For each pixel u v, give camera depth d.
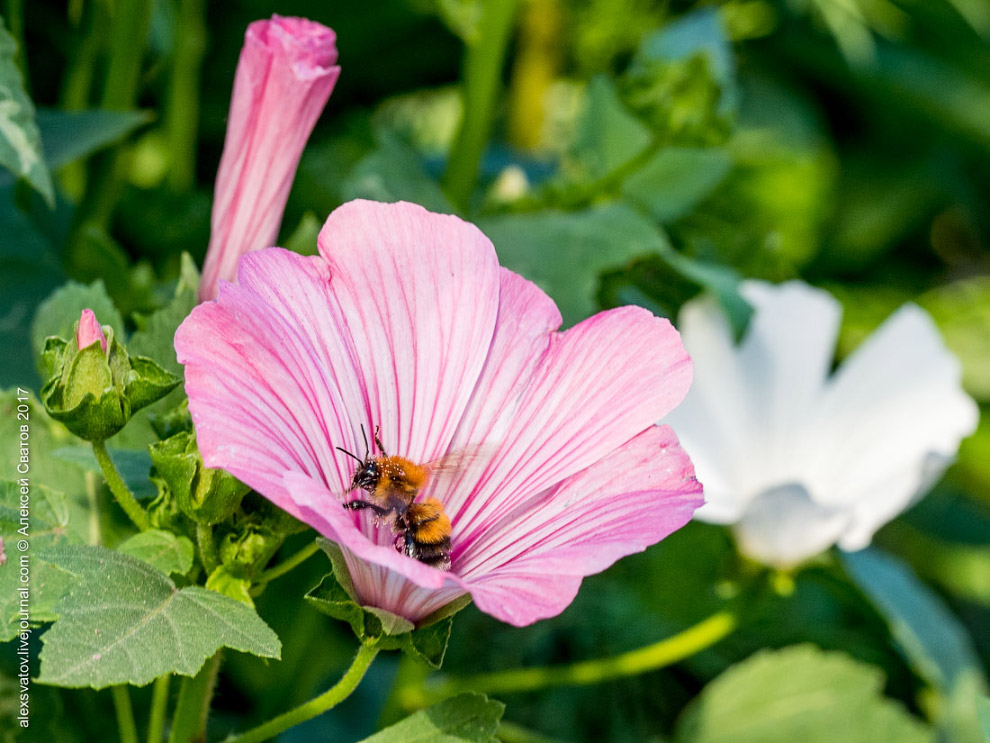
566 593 0.28
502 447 0.31
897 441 0.41
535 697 0.46
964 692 0.41
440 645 0.30
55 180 0.41
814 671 0.42
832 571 0.41
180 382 0.30
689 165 0.45
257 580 0.31
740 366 0.40
